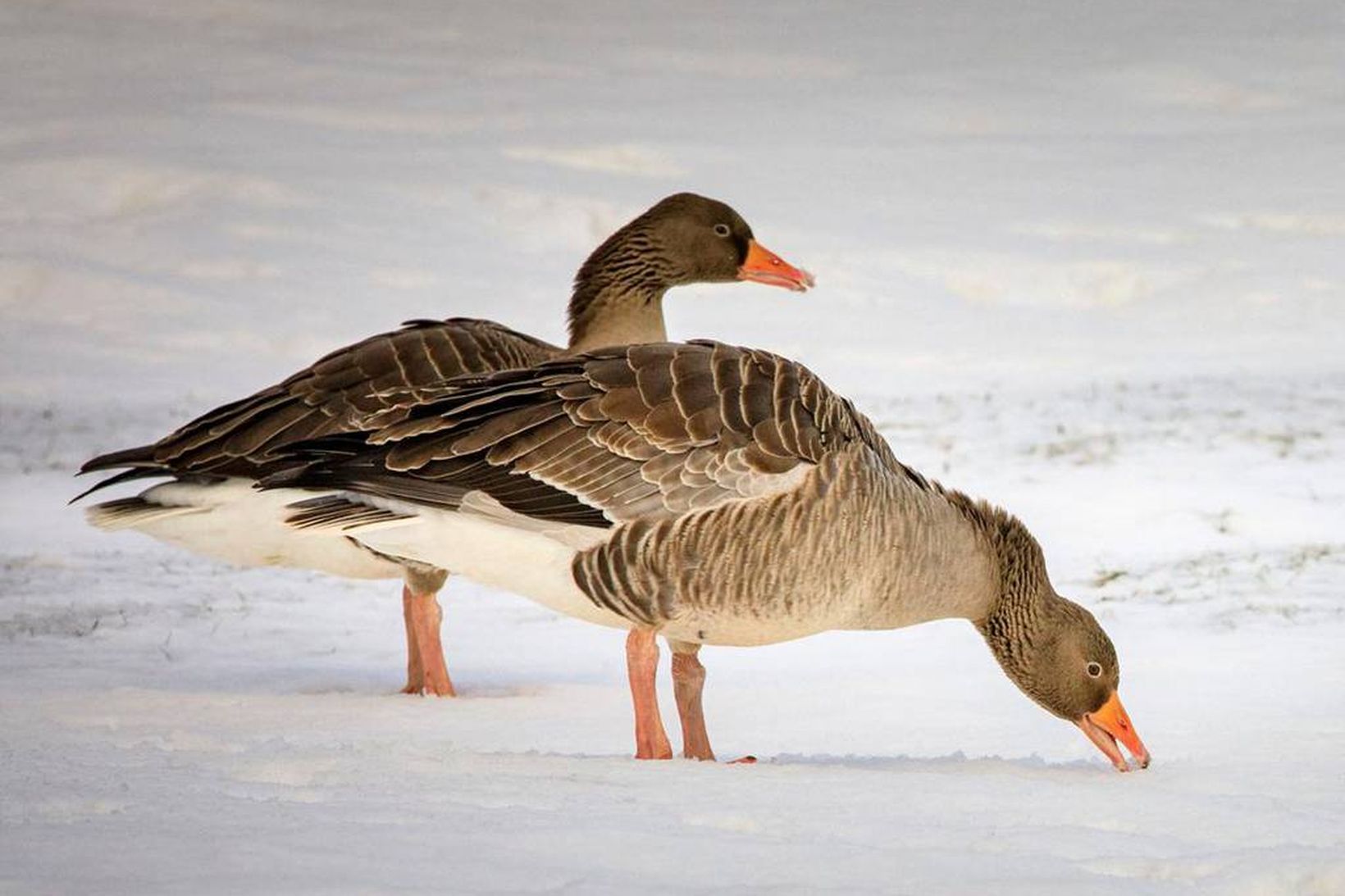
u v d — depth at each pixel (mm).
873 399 29781
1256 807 8359
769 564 9781
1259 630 14750
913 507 10133
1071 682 10406
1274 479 21703
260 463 12320
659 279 15125
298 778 8586
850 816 7797
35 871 6430
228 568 18438
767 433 9812
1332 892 6922
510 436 9938
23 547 19047
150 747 9562
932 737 11367
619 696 12711
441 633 15703
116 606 16312
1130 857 7156
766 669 13875
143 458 12555
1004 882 6621
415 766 8812
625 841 7000
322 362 13062
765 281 15156
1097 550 18375
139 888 6219
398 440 10055
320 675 13531
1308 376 30594
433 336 13320
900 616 10289
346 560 12398
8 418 27453
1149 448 23875
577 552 9922
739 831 7383
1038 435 25188
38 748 9438
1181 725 11422
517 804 7781
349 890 6211
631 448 9836
